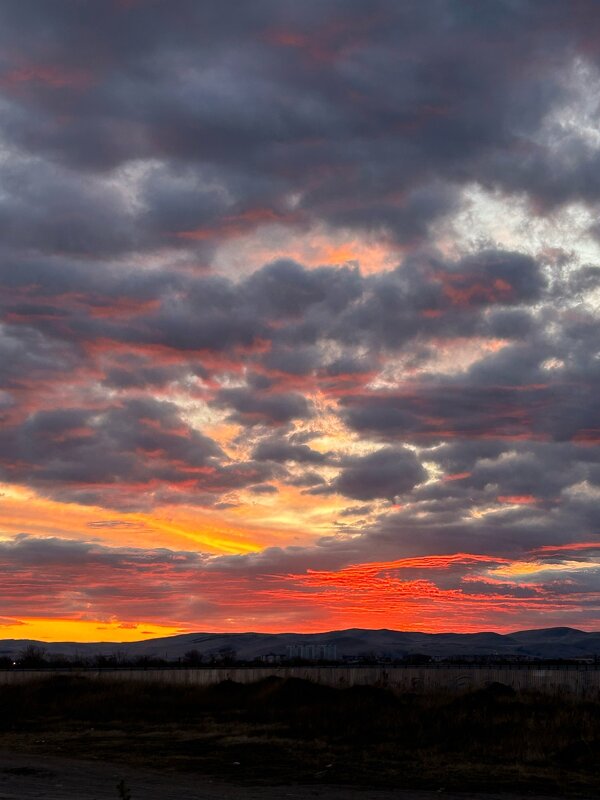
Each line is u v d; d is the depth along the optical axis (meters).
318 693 40.28
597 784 20.64
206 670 87.75
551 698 36.03
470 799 18.73
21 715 40.81
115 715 39.28
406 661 137.38
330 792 19.61
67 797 17.66
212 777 22.05
